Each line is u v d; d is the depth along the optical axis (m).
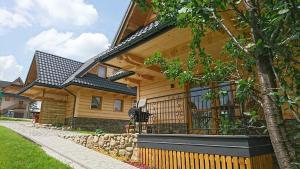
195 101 7.68
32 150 6.30
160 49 7.01
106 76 18.81
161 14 2.82
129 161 6.54
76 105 16.30
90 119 16.77
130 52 7.29
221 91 3.46
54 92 17.81
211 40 5.98
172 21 2.86
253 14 2.31
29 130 11.76
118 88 18.30
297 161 2.20
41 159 5.45
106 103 17.98
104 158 6.13
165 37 6.11
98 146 8.21
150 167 5.92
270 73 2.38
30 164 4.96
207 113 6.66
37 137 9.04
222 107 5.60
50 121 17.19
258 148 4.30
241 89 2.66
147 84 10.36
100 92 17.72
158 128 8.59
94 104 17.50
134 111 7.89
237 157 4.23
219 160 4.50
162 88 9.50
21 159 5.31
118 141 7.52
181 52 6.80
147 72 9.00
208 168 4.66
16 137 8.59
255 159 4.15
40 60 18.11
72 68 20.17
